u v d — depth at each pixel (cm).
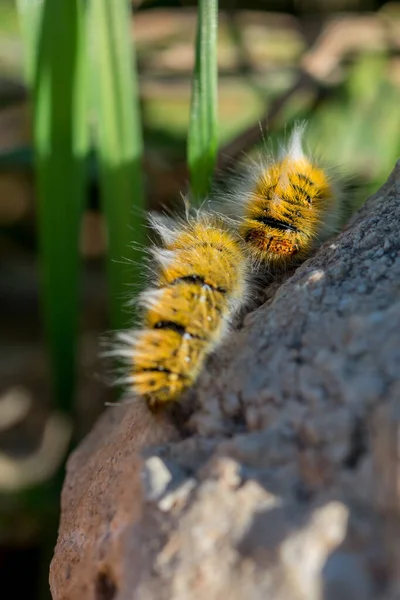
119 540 20
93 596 21
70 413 33
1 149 36
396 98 36
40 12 29
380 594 19
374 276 22
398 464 19
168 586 20
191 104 27
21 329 38
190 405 21
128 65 29
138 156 30
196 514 20
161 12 42
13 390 36
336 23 39
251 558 19
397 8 42
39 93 30
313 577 19
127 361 24
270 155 28
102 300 37
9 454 34
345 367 20
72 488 24
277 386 21
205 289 22
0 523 33
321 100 36
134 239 30
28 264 39
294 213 24
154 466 21
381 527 19
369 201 24
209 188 28
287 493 20
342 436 20
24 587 32
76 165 31
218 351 22
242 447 20
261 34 42
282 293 22
